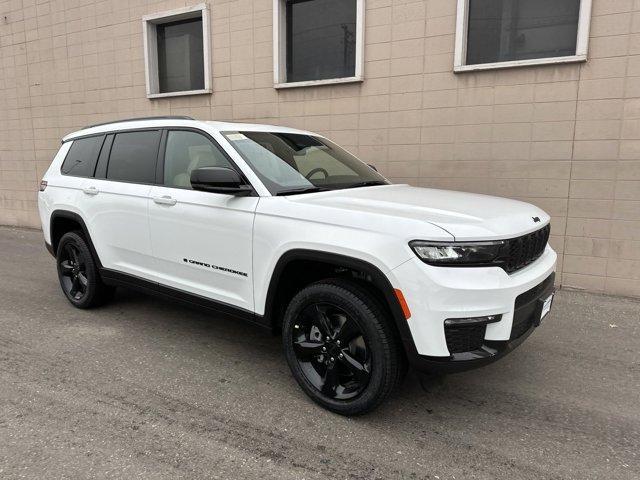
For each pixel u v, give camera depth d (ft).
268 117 25.52
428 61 20.89
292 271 10.67
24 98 34.71
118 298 17.48
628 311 17.01
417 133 21.57
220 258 11.48
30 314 15.79
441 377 11.81
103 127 15.51
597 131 18.35
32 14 33.09
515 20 19.79
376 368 9.18
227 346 13.39
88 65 31.50
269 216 10.48
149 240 13.14
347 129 23.22
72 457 8.48
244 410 10.12
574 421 10.00
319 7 24.13
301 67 25.12
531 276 9.56
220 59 26.53
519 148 19.70
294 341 10.42
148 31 28.84
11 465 8.24
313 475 8.13
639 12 17.19
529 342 14.14
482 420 9.95
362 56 22.15
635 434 9.57
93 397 10.55
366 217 9.30
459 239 8.54
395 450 8.86
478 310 8.51
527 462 8.61
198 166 12.26
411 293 8.56
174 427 9.45
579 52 18.04
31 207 35.91
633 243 18.43
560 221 19.42
